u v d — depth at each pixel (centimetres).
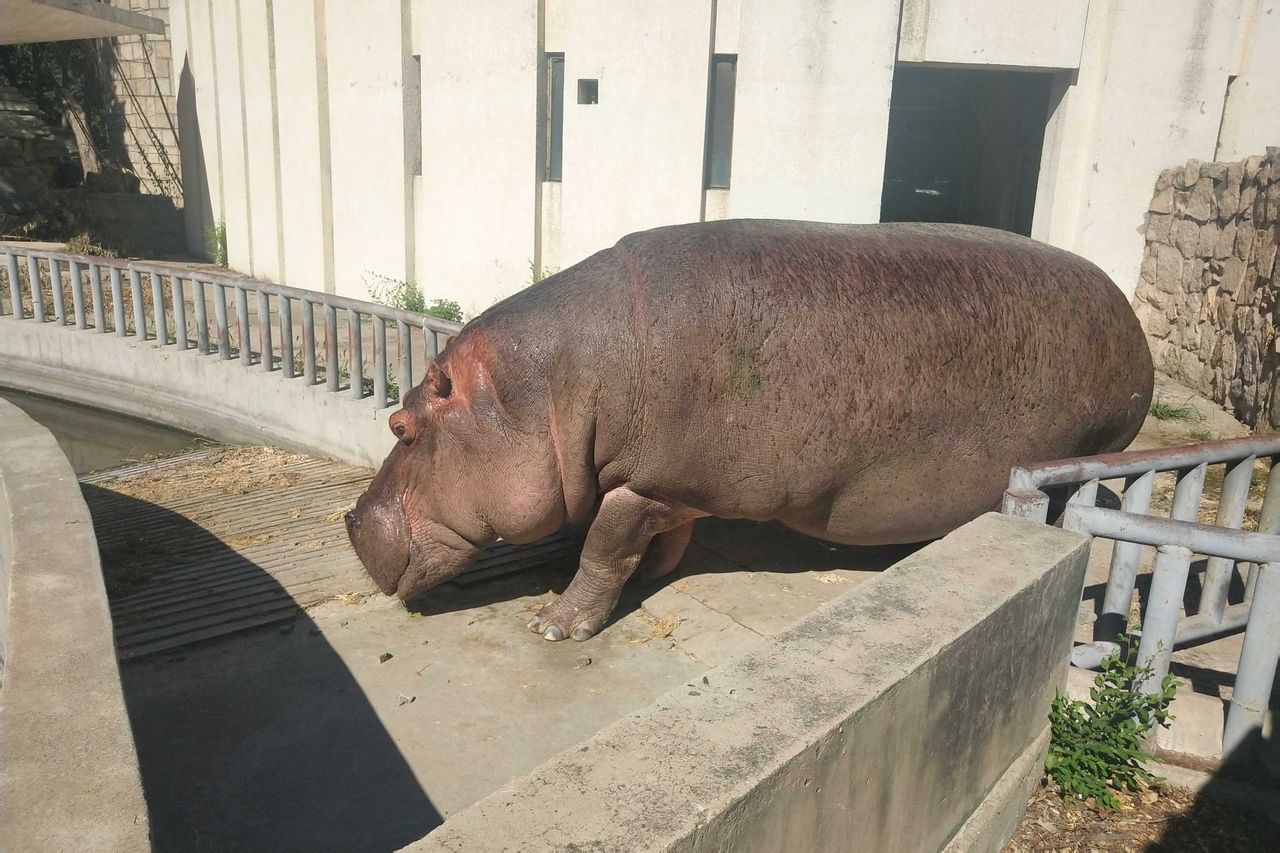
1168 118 1152
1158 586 367
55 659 284
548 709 479
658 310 482
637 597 597
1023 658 324
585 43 1286
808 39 1131
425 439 540
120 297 1261
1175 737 374
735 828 200
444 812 404
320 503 813
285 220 1828
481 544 550
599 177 1312
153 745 448
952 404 502
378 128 1561
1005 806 334
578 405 493
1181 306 1104
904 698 253
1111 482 796
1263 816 355
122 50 2439
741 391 484
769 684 243
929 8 1106
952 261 520
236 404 1105
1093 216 1174
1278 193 906
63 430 1327
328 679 507
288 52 1725
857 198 1155
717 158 1252
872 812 254
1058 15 1120
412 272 1577
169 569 659
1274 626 350
